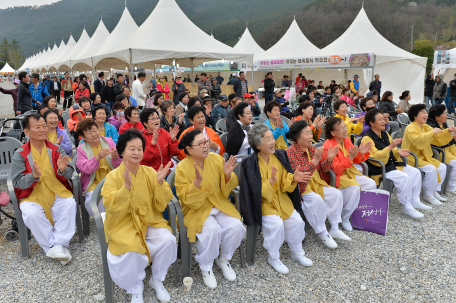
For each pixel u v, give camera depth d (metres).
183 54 10.73
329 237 3.36
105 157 3.62
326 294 2.64
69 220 3.15
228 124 4.89
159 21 11.76
